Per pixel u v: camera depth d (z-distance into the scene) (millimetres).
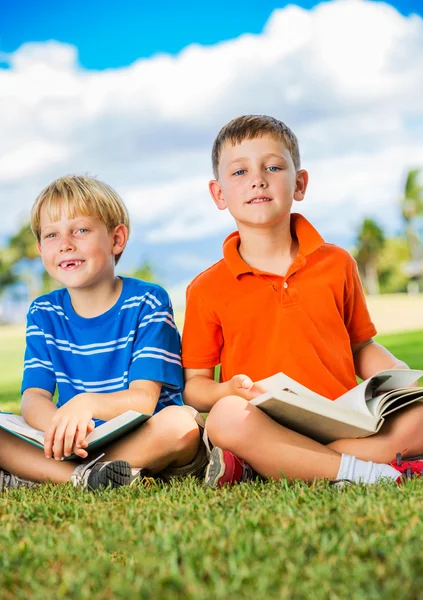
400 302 29156
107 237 2924
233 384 2479
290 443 2270
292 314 2713
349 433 2254
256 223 2768
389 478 2160
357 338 2945
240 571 1248
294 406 2164
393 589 1172
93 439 2348
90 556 1417
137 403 2609
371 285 62562
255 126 2820
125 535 1553
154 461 2486
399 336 14781
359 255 62875
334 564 1292
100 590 1253
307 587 1197
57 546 1486
